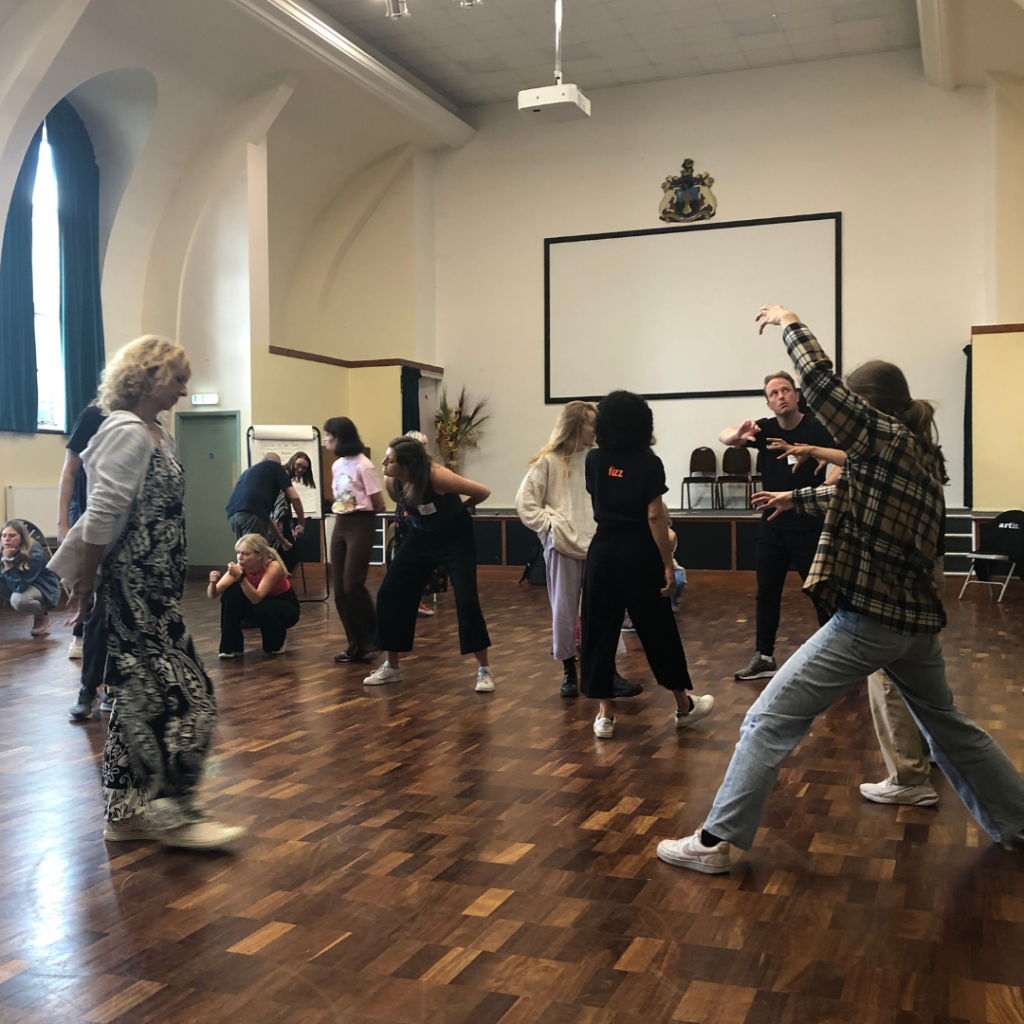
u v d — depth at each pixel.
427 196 13.58
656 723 3.96
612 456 3.63
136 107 10.03
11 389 9.13
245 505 6.27
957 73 11.12
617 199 12.91
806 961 1.91
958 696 4.38
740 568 10.49
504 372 13.47
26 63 8.45
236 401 11.09
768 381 4.59
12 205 9.17
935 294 11.71
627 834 2.67
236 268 10.98
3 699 4.56
